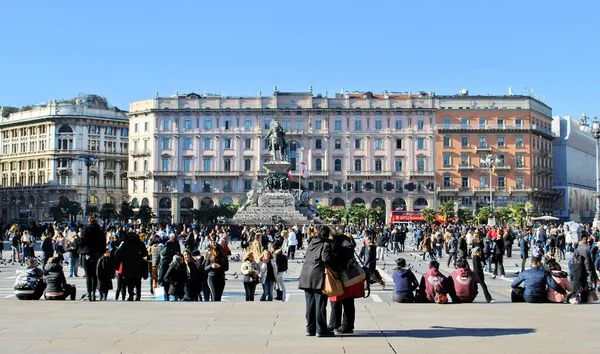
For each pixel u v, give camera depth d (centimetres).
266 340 1522
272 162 8456
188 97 15088
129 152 15375
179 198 14962
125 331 1636
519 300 2370
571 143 17050
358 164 14900
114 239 3797
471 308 2158
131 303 2244
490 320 1855
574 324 1773
